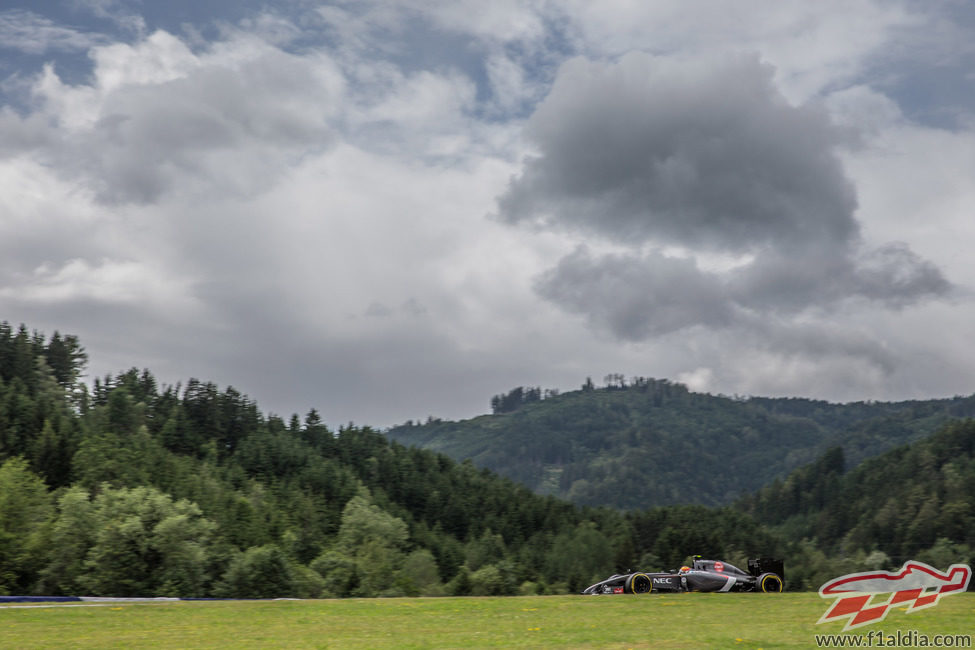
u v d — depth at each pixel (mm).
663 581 32031
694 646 16500
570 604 26547
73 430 166000
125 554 73188
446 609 25203
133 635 18984
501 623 21156
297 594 81062
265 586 77875
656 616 22516
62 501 78062
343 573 91375
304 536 130000
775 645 16609
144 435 190750
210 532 82250
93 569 73500
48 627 20625
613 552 164500
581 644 16969
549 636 18344
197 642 17719
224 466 199000
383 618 22656
